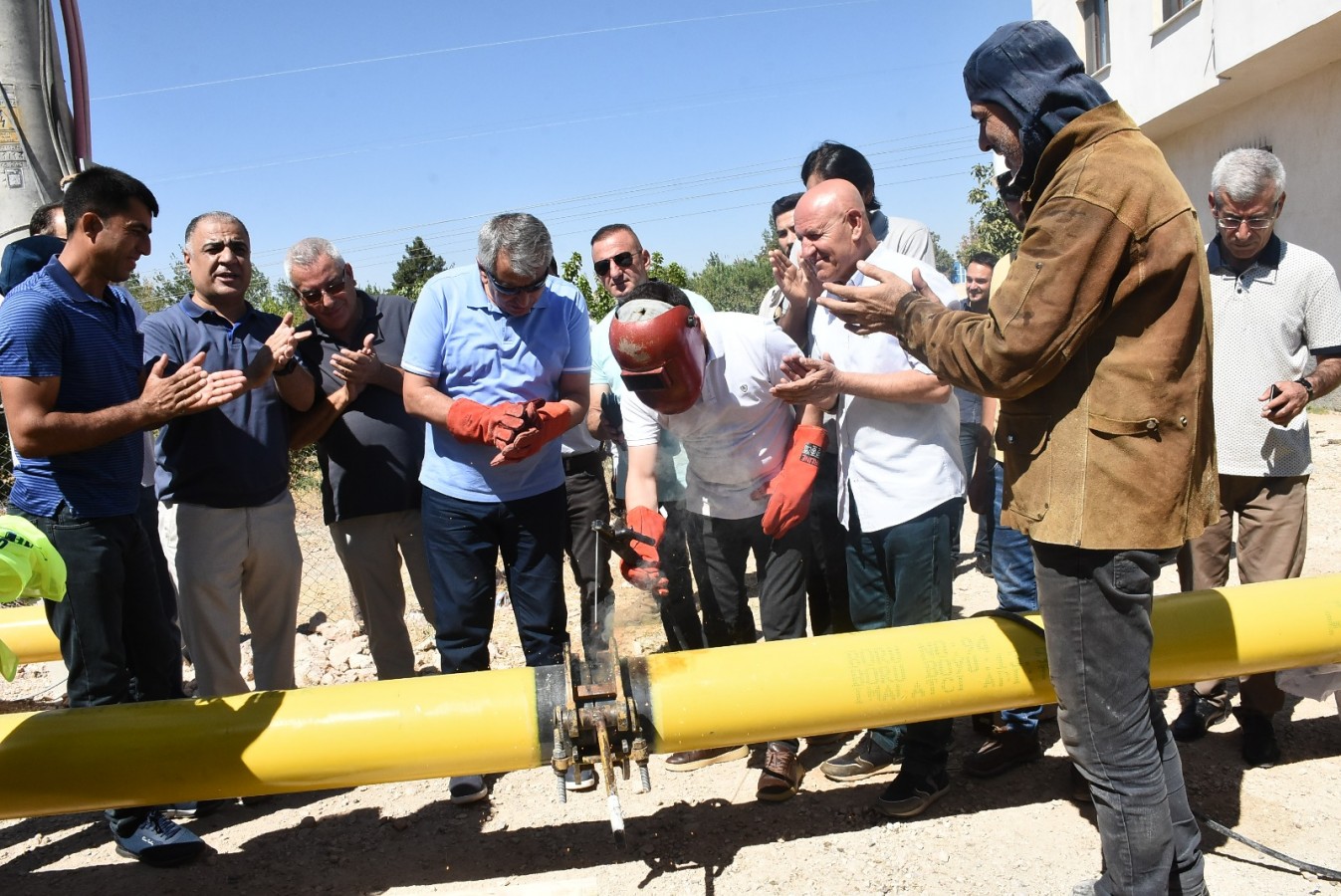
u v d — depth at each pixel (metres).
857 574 3.26
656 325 2.80
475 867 2.98
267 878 2.99
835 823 3.09
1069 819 3.03
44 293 2.84
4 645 2.42
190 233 3.56
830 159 4.00
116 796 2.58
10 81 5.62
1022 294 2.10
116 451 2.99
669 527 3.67
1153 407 2.12
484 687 2.66
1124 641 2.26
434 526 3.40
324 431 3.80
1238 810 3.00
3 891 2.98
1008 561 3.60
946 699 2.69
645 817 3.20
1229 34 11.29
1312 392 3.19
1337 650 2.81
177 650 3.36
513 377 3.40
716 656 2.73
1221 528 3.44
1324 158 11.30
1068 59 2.24
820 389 2.90
